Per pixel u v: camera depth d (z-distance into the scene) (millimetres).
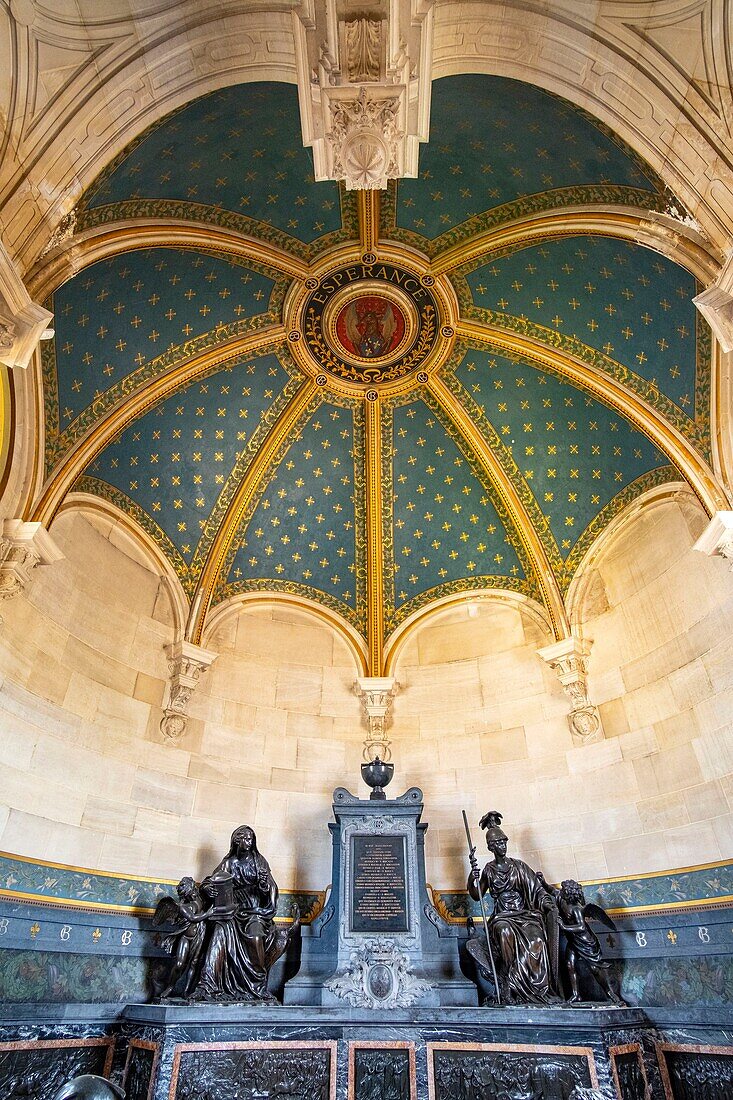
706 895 9312
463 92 8766
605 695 11758
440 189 10617
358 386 13227
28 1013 8164
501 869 9961
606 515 12734
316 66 6695
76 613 10875
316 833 11766
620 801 10812
